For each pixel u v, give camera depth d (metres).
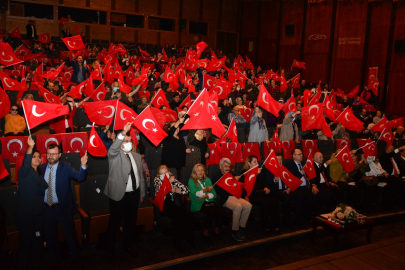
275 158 5.99
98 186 5.20
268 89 13.72
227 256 5.08
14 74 11.92
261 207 5.80
